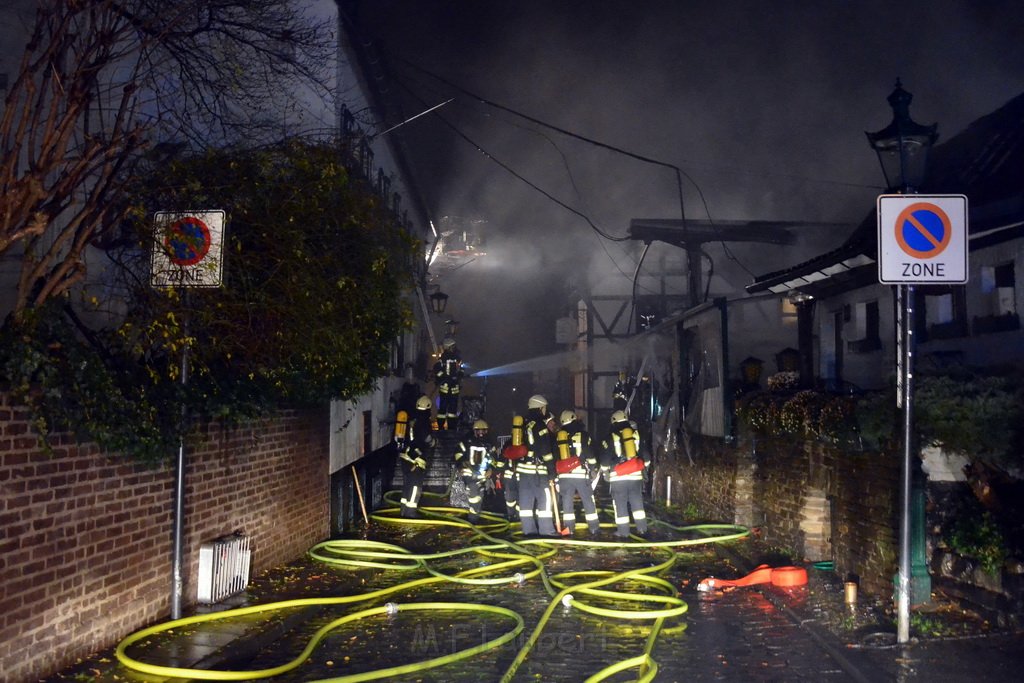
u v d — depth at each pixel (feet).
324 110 45.14
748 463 44.91
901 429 23.82
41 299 21.45
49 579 19.84
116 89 32.24
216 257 23.66
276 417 34.65
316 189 27.84
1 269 28.68
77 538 20.97
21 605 18.81
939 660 21.26
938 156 50.80
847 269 40.98
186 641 23.32
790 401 36.60
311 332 27.89
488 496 65.51
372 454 54.70
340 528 44.32
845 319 50.96
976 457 26.32
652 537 45.19
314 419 39.73
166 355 25.76
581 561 38.55
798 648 23.82
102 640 22.16
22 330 18.93
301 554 37.63
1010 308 35.19
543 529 45.11
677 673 21.63
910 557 23.34
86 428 20.51
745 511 44.88
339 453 44.57
